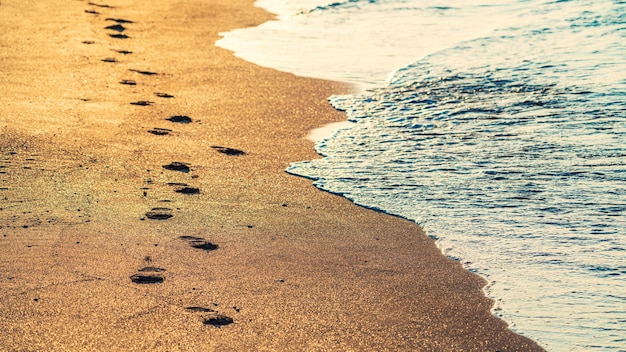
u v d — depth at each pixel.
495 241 6.21
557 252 6.11
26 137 7.11
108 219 6.25
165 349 5.37
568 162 7.02
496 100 8.04
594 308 5.70
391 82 8.65
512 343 5.50
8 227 6.11
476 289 5.83
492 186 6.75
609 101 7.90
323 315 5.61
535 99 8.02
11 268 5.80
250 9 13.30
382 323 5.59
